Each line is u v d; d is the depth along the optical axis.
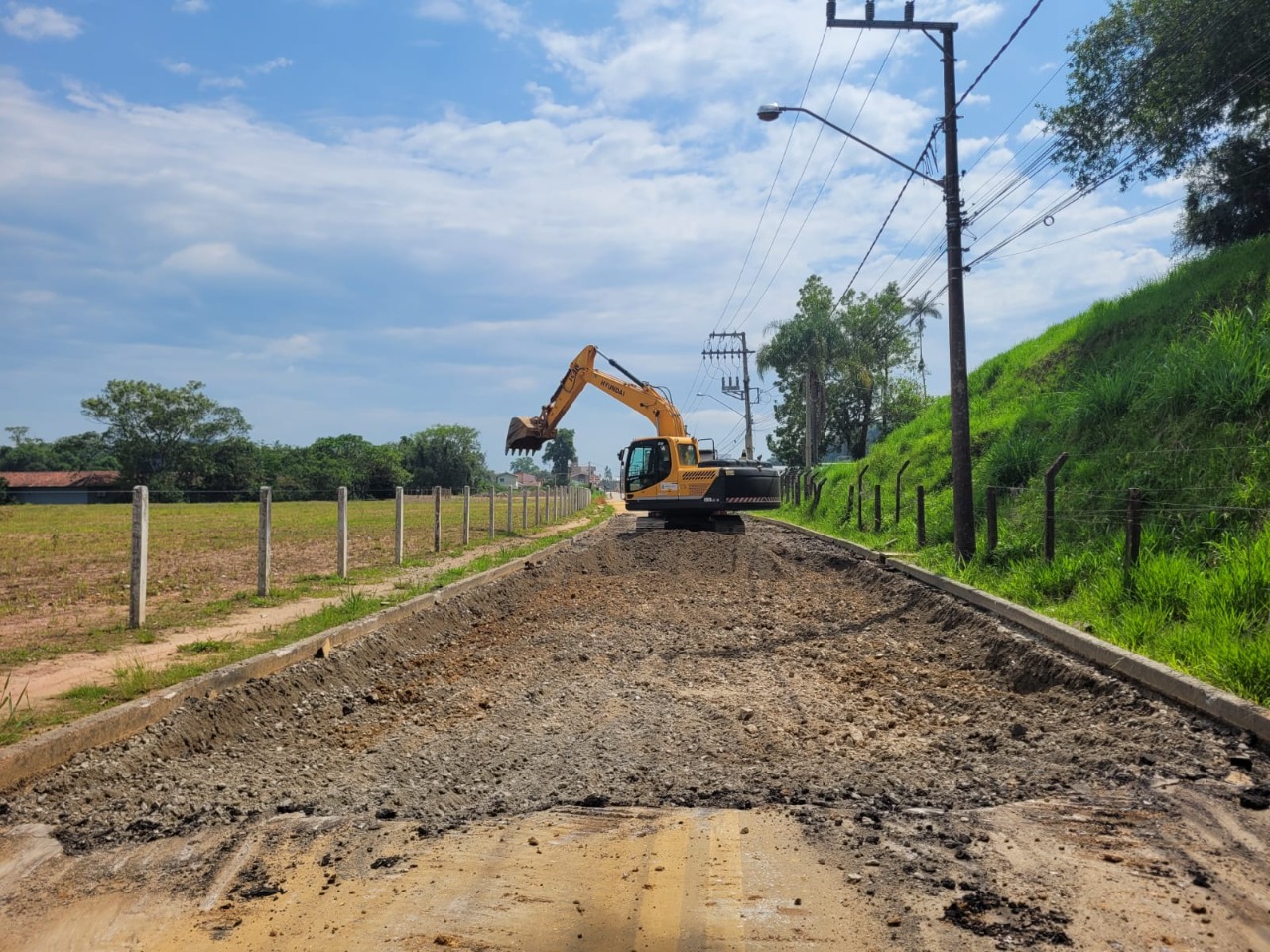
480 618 13.88
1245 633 8.29
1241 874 4.45
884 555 18.61
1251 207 24.97
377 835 5.12
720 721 7.45
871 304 63.16
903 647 11.14
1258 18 20.20
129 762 6.44
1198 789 5.55
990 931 3.89
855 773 6.16
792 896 4.23
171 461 90.19
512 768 6.38
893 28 16.28
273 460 96.38
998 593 12.66
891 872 4.47
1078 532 13.73
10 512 43.06
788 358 59.91
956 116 16.20
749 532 33.66
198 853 4.96
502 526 36.97
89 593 14.34
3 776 5.82
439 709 8.27
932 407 35.06
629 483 28.00
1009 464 18.27
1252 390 12.78
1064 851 4.74
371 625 11.02
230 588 15.01
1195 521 11.54
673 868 4.55
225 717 7.59
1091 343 22.42
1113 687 7.73
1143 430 14.91
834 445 69.94
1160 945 3.78
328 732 7.77
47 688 7.88
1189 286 19.98
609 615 12.88
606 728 7.20
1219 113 22.48
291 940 3.95
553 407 29.94
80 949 3.95
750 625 12.27
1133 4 23.25
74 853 5.04
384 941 3.89
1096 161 24.59
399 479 98.44
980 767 6.39
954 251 16.22
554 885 4.39
